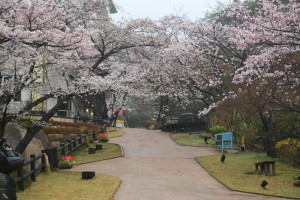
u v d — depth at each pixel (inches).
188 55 1090.1
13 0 407.5
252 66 631.8
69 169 583.8
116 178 498.6
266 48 655.1
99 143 935.7
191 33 1088.2
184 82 1179.9
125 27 788.0
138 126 2432.3
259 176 540.1
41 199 378.3
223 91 1003.3
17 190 410.6
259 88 669.3
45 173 534.3
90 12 690.8
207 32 1024.2
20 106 639.8
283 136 690.2
